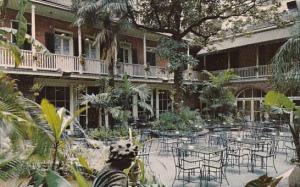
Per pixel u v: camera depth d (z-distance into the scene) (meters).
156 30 17.00
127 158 2.06
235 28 18.75
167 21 16.97
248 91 22.53
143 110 20.11
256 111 21.92
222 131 15.64
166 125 15.33
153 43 21.72
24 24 4.69
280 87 13.07
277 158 10.26
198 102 23.89
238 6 16.67
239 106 23.02
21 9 4.71
